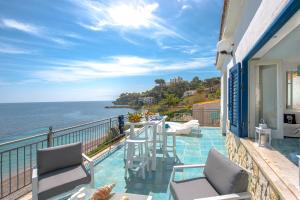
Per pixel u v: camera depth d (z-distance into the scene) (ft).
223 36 16.33
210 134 24.63
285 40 9.16
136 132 15.98
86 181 8.67
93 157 14.80
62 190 7.90
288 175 5.74
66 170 9.20
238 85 10.85
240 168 6.42
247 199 6.07
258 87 10.71
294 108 13.70
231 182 6.29
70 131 13.52
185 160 14.53
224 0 11.55
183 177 11.59
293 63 13.34
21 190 9.77
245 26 10.05
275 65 10.82
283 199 4.58
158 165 13.58
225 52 14.58
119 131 20.86
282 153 7.95
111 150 16.99
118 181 11.12
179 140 21.35
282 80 10.66
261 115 10.71
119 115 21.15
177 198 6.80
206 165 8.21
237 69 11.01
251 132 10.62
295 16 5.01
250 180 8.20
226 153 16.53
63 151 9.56
